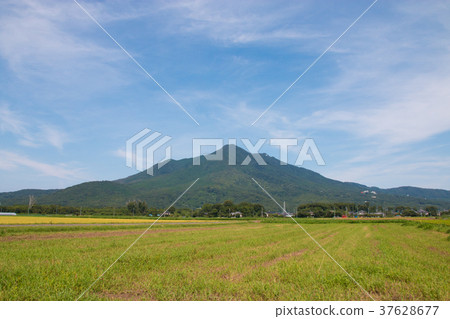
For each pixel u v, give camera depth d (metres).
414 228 51.28
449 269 13.22
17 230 31.67
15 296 8.41
